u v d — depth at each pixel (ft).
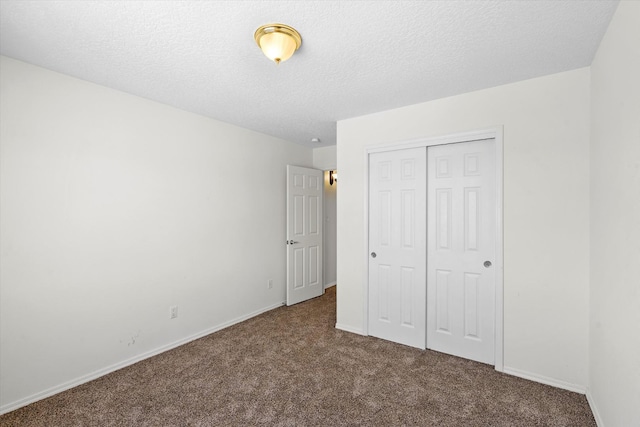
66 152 7.07
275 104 9.06
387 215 9.68
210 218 10.41
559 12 4.85
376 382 7.20
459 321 8.50
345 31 5.36
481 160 8.18
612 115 5.08
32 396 6.51
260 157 12.41
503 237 7.59
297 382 7.22
